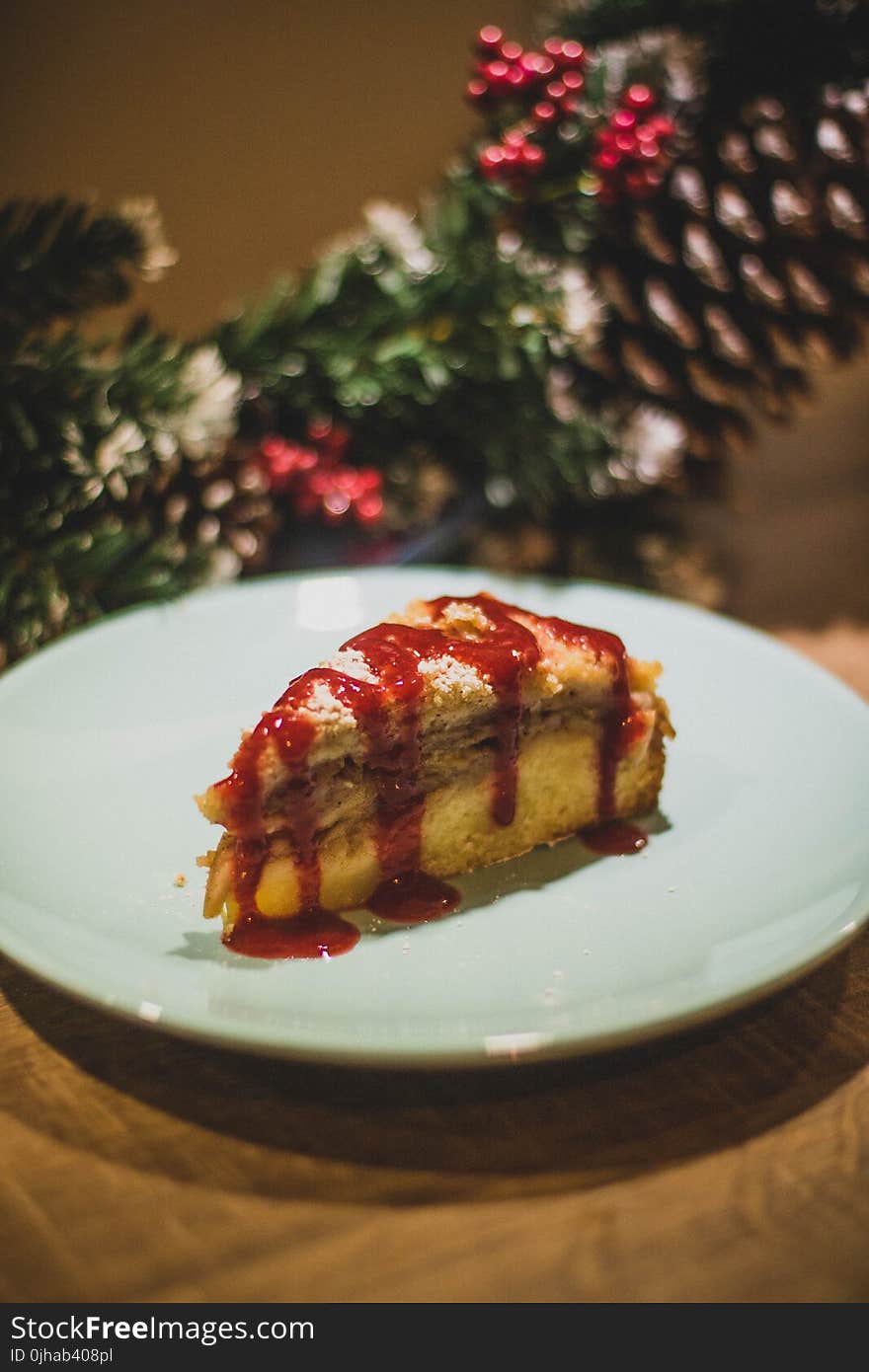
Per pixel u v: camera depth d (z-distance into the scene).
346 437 0.56
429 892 0.43
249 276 0.77
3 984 0.39
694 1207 0.34
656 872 0.43
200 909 0.41
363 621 0.52
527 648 0.44
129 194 0.73
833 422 0.76
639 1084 0.37
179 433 0.51
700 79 0.54
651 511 0.61
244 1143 0.35
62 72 0.70
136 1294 0.33
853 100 0.52
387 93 0.75
